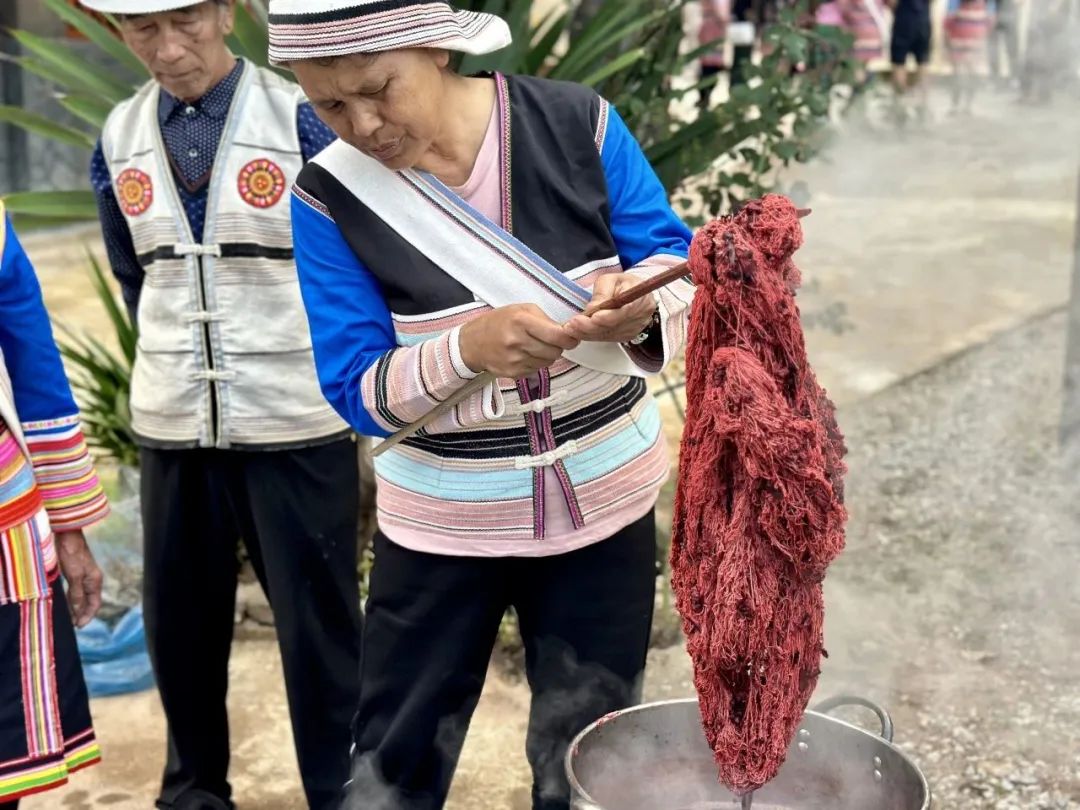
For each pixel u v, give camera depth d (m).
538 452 2.01
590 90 2.03
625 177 2.01
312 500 2.66
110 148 2.68
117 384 4.07
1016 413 5.16
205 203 2.59
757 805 1.86
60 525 2.34
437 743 2.15
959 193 7.54
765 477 1.53
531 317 1.77
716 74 3.97
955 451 4.89
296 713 2.73
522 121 1.97
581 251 1.96
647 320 1.81
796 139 3.93
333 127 1.86
